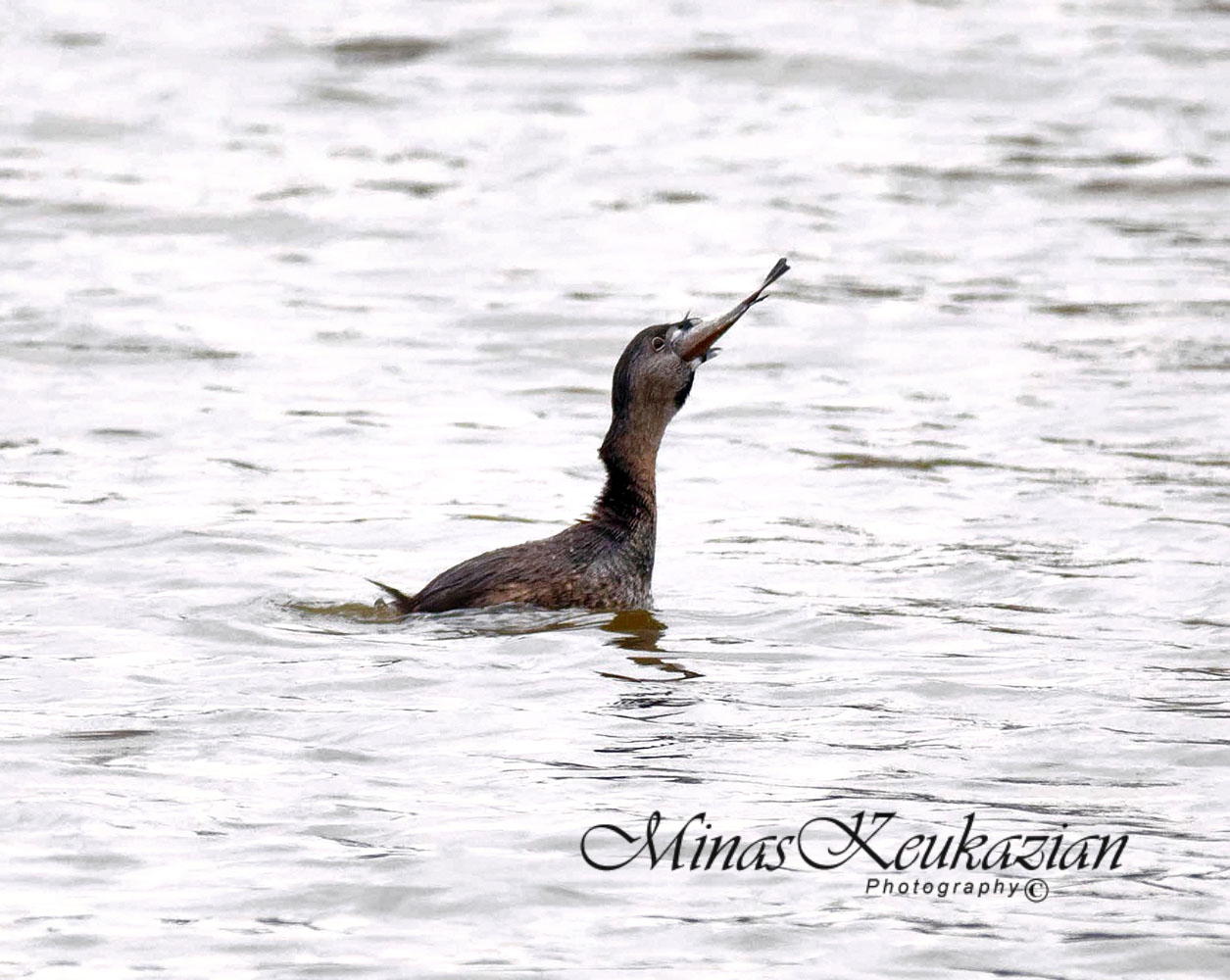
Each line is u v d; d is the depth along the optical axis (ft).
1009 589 46.42
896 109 113.39
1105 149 105.60
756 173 101.35
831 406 66.64
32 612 43.47
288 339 74.13
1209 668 39.99
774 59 120.88
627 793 32.37
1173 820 31.42
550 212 94.79
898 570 48.11
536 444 61.41
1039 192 98.58
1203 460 59.26
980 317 78.59
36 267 83.56
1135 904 28.45
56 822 30.96
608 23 131.64
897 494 55.83
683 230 91.86
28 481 55.57
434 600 43.32
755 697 37.73
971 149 105.70
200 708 36.73
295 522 52.06
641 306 79.51
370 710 36.63
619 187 99.04
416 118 111.34
